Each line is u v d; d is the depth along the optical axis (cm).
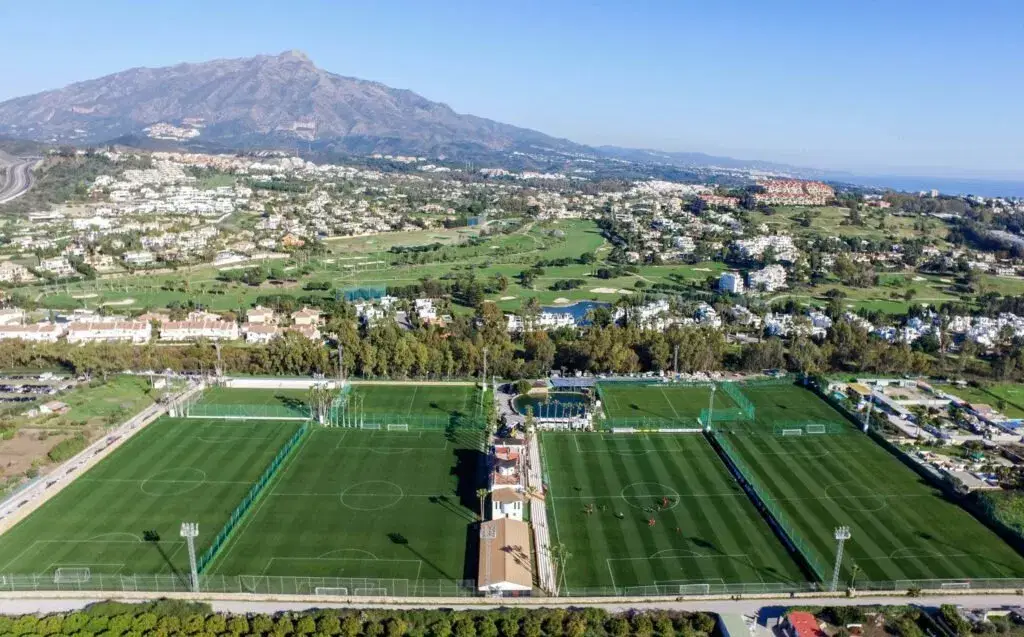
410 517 15600
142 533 14800
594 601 12669
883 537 15038
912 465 18538
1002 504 16125
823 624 11962
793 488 17200
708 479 17688
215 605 12412
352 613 11850
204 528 15038
